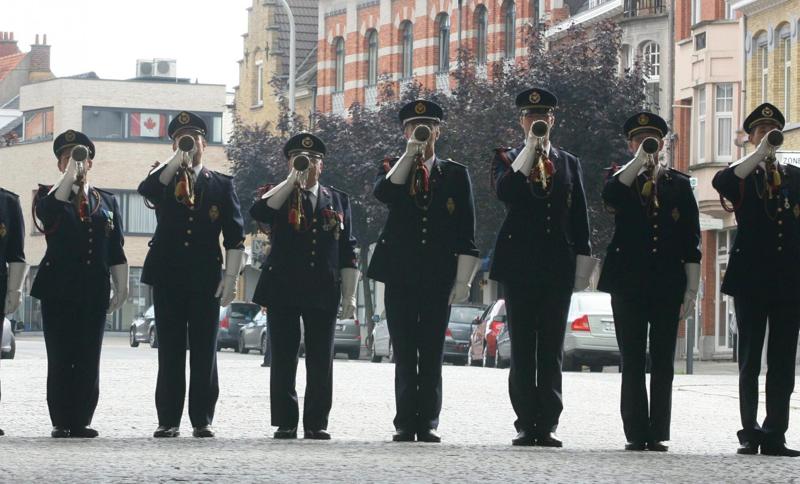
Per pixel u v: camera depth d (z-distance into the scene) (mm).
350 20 72562
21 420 15680
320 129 57156
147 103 90812
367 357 56938
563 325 12922
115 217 13688
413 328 13211
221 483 9062
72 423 13477
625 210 12719
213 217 13453
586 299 36000
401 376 13227
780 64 45156
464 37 64938
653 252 12617
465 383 25156
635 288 12602
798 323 12625
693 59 49281
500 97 47375
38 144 90750
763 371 35625
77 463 10289
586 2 60219
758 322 12625
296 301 13555
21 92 93250
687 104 50656
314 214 13695
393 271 13172
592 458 11195
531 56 47969
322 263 13648
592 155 46219
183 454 11109
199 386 13469
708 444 14047
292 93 59875
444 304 13180
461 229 13242
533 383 12922
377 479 9367
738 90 47875
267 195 13719
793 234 12609
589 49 47438
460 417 17453
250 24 84750
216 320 13547
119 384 22688
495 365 39312
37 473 9570
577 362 35688
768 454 12523
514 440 12898
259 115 83812
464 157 47562
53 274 13430
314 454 11211
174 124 13500
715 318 48750
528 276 12781
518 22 61625
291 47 59938
